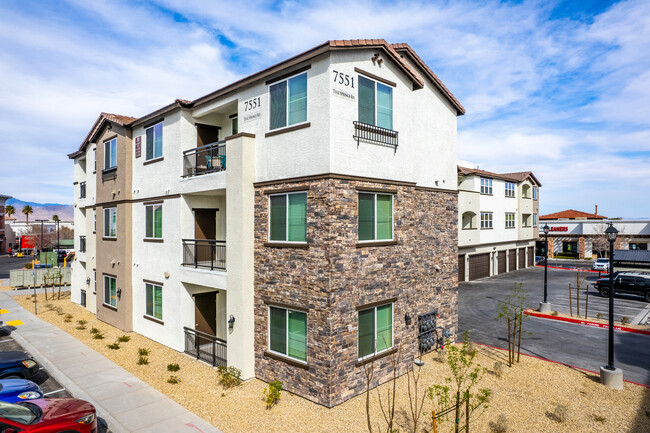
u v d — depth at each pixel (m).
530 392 11.66
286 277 11.70
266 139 12.52
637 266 42.91
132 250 18.86
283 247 11.79
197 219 16.30
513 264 42.78
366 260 11.74
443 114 16.58
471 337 17.72
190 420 9.97
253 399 11.10
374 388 11.86
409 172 13.59
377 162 12.25
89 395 11.53
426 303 14.89
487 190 36.94
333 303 10.56
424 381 12.45
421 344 14.29
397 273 13.00
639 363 14.30
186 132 15.96
